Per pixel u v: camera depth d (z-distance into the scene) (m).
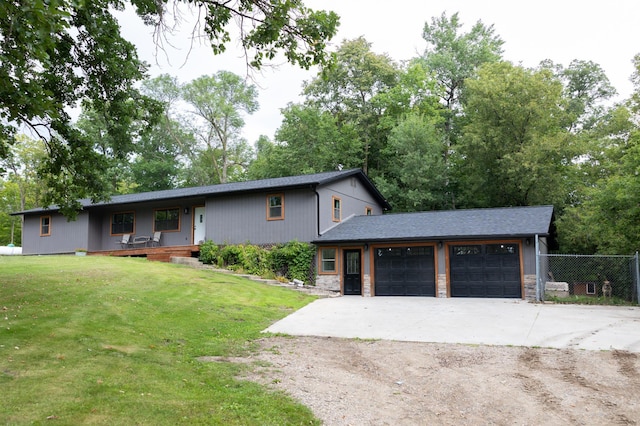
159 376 6.32
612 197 18.38
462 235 17.38
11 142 10.88
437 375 7.45
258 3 7.69
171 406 5.23
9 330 7.36
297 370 7.46
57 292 10.58
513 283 17.09
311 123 35.22
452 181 33.47
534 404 6.12
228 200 21.83
